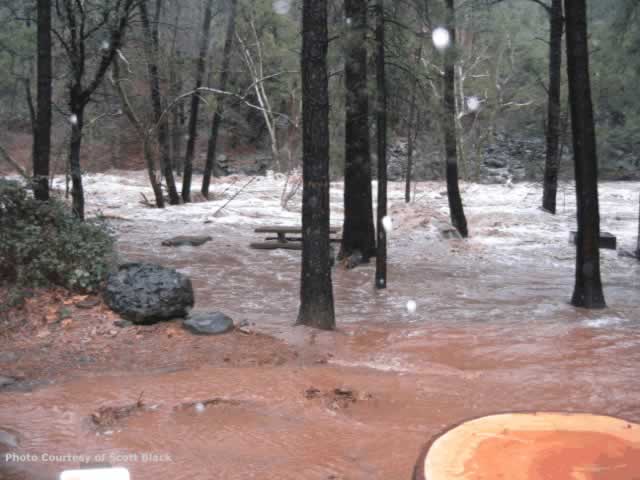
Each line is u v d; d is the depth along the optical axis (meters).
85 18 14.16
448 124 14.01
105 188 32.50
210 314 7.64
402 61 12.41
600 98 25.03
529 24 40.16
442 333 8.21
